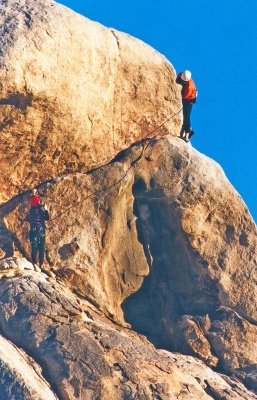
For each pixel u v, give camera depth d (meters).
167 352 60.03
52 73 57.03
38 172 59.91
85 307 58.50
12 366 51.84
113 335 55.25
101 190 60.72
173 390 54.50
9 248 58.56
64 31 58.06
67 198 60.03
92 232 59.88
